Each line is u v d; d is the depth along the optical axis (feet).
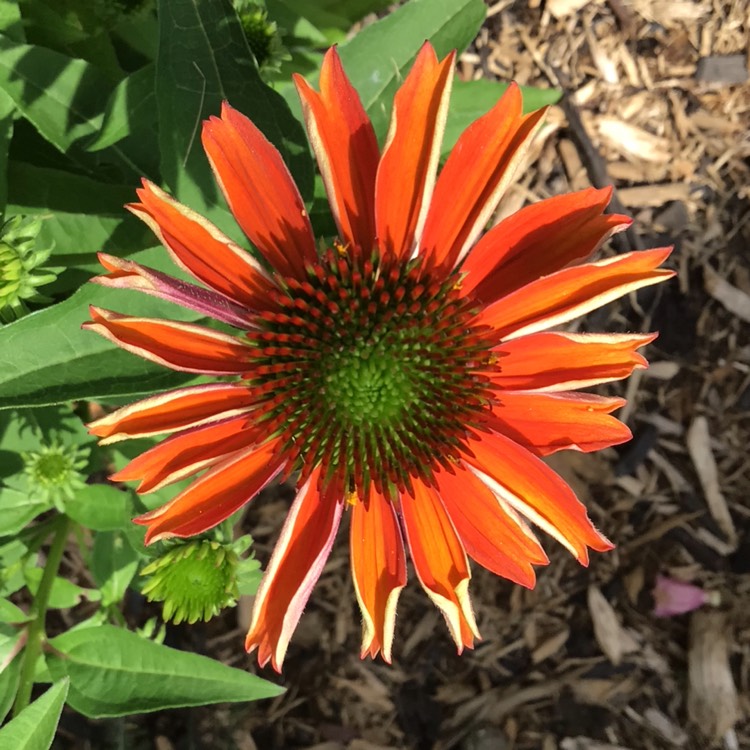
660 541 0.98
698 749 0.96
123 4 0.58
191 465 0.36
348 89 0.37
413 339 0.43
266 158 0.38
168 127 0.45
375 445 0.44
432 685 0.95
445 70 0.35
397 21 0.56
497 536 0.43
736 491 0.99
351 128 0.38
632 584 0.98
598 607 0.97
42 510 0.55
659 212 0.98
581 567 0.97
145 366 0.44
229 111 0.37
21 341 0.43
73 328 0.43
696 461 0.99
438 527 0.43
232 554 0.48
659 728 0.96
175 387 0.44
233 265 0.39
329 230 0.55
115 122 0.50
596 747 0.95
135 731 0.87
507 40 0.96
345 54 0.56
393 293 0.42
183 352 0.39
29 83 0.52
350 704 0.93
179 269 0.45
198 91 0.45
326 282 0.41
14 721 0.44
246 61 0.45
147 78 0.49
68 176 0.56
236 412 0.39
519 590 0.96
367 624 0.37
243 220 0.39
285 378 0.41
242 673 0.54
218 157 0.37
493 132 0.38
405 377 0.43
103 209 0.56
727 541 0.99
